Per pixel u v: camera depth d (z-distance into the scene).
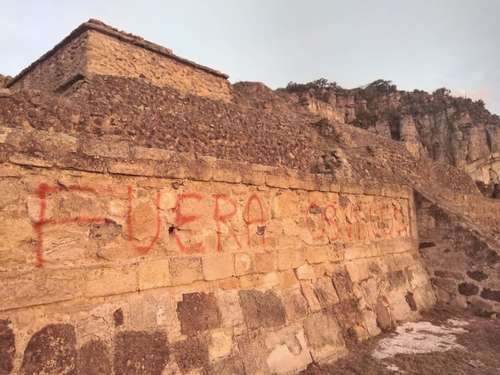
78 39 11.23
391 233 7.21
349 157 11.30
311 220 5.38
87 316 2.95
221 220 4.18
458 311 7.02
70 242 3.01
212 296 3.86
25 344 2.60
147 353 3.14
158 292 3.46
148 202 3.57
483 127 61.34
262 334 4.09
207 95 14.39
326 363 4.46
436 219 7.78
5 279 2.62
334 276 5.44
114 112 9.37
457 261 7.41
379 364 4.50
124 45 11.91
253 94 17.56
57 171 3.03
